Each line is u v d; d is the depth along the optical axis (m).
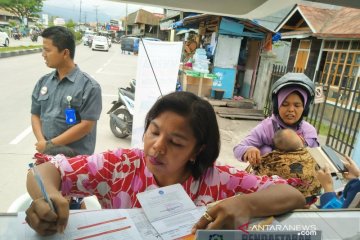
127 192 1.02
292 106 1.98
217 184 1.07
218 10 1.17
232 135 6.20
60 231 0.66
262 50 8.52
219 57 8.41
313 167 1.75
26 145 4.54
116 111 5.37
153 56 2.89
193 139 0.92
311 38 9.45
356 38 7.44
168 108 0.90
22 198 1.59
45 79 2.29
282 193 0.86
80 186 0.98
